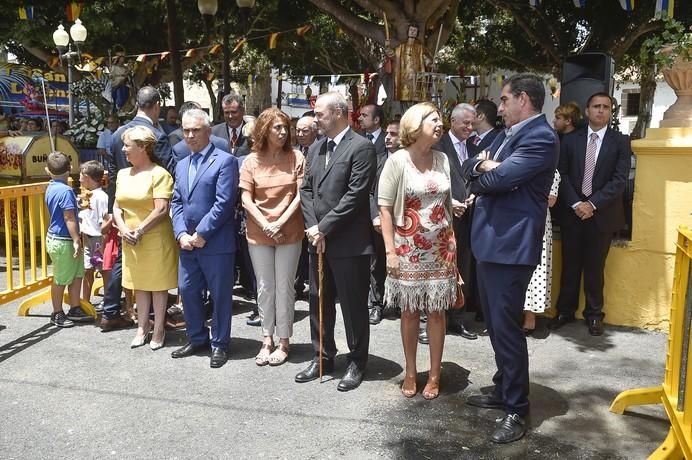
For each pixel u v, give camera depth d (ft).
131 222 15.52
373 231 16.33
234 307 19.83
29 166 27.25
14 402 12.64
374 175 13.19
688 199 16.38
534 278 16.47
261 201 14.53
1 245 28.60
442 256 12.56
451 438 11.40
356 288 13.32
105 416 12.10
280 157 14.60
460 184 16.06
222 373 14.28
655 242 16.94
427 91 29.94
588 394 13.26
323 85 74.18
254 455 10.76
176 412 12.29
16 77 47.98
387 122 28.99
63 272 17.24
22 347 15.83
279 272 14.70
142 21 54.90
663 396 11.09
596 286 17.04
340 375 14.24
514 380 11.46
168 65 62.64
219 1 39.96
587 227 16.87
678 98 16.94
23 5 40.34
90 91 44.60
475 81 66.54
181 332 17.20
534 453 10.89
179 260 15.15
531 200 11.28
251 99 83.10
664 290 16.94
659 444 11.23
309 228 13.48
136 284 15.55
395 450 10.95
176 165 16.24
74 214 17.13
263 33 56.44
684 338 9.86
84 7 44.52
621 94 106.52
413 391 13.12
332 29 65.87
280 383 13.75
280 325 14.93
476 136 17.92
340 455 10.77
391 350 15.89
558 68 52.47
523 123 11.30
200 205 14.61
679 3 35.83
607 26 45.60
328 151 13.43
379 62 33.17
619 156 16.67
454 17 35.63
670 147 16.25
